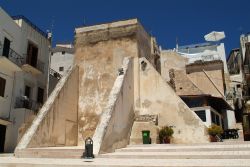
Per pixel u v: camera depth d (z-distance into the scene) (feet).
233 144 36.35
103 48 61.00
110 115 40.32
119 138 42.96
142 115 52.44
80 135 55.83
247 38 109.40
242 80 106.11
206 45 124.47
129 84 52.42
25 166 28.66
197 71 99.30
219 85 94.94
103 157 33.73
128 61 55.11
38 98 75.41
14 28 66.59
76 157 34.50
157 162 27.48
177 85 84.53
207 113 70.33
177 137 49.83
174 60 102.89
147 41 67.77
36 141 41.57
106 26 62.28
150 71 55.98
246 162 25.70
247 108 81.56
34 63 73.82
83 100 58.18
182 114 50.83
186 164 25.34
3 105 61.72
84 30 63.93
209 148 33.68
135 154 33.50
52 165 27.96
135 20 60.59
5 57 59.52
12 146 62.44
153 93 54.39
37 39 76.18
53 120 47.32
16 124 63.46
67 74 56.80
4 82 62.90
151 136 48.91
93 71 59.98
